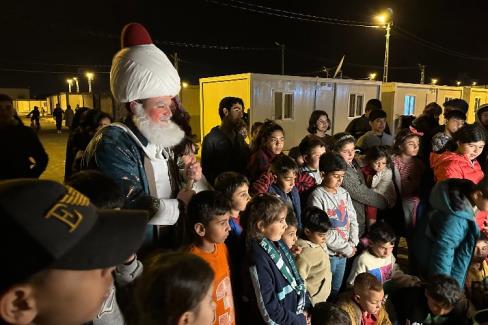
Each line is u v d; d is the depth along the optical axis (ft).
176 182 6.60
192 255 3.94
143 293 3.71
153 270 3.77
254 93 24.22
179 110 6.83
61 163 33.58
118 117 6.24
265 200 6.95
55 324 2.23
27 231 2.04
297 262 8.38
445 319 8.49
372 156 11.09
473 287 9.95
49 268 2.10
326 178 9.84
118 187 4.60
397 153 11.76
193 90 44.04
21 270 2.01
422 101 37.73
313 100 27.73
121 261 2.46
